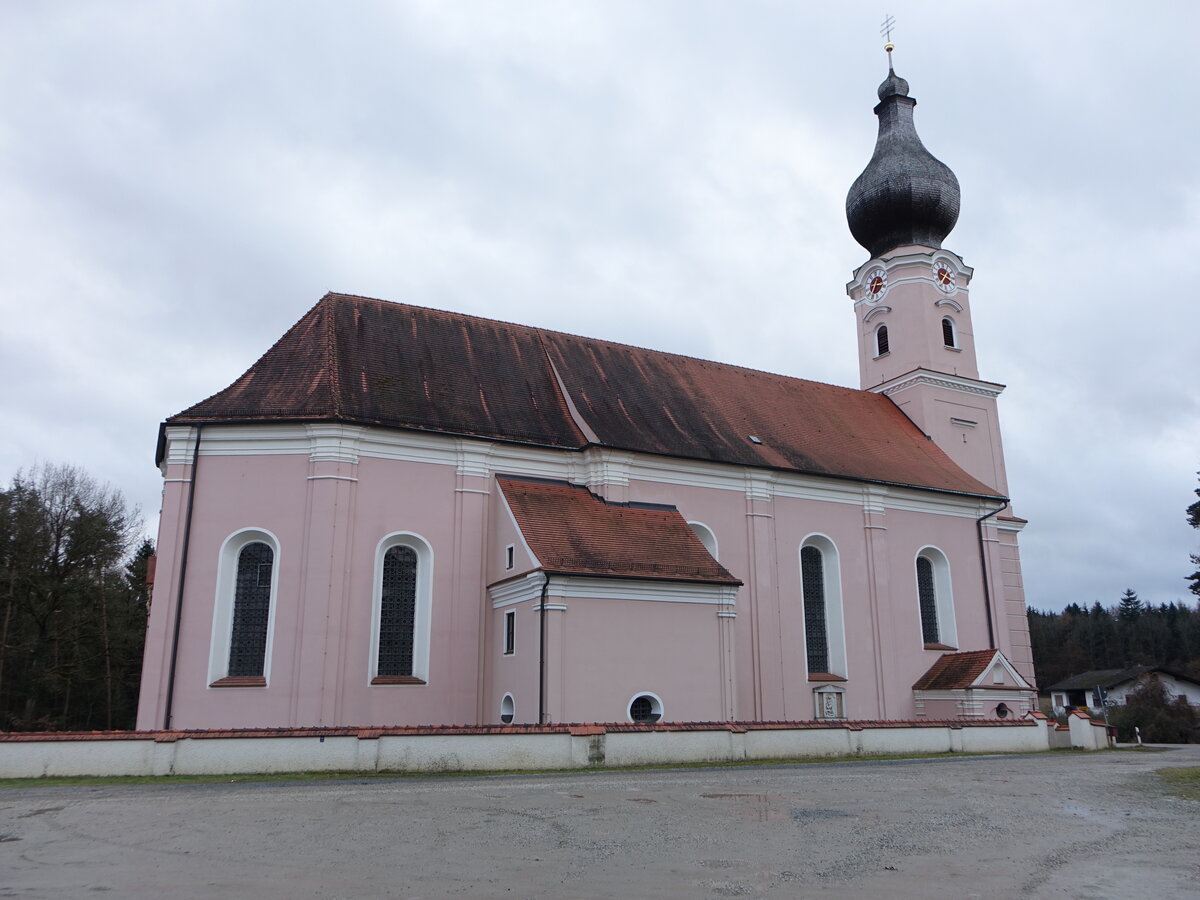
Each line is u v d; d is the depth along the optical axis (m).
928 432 43.62
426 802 15.25
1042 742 30.17
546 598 25.53
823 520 36.12
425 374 31.72
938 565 39.41
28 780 18.23
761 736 23.89
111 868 10.33
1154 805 16.34
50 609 48.50
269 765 19.31
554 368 35.00
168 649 26.11
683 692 26.84
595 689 25.50
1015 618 42.31
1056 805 16.19
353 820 13.41
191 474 27.52
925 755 26.75
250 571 27.44
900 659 36.41
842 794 17.02
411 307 34.25
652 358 39.12
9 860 10.73
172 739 19.11
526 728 20.95
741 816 14.20
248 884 9.60
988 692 34.62
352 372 29.97
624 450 31.39
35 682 47.97
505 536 28.41
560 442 31.69
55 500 50.28
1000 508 41.12
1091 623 131.12
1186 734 46.66
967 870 10.63
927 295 45.41
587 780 18.66
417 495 28.80
